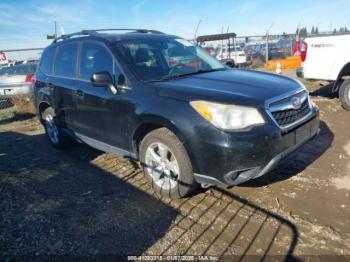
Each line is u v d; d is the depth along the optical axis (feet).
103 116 13.85
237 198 11.94
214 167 10.27
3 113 31.89
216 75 12.99
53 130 18.97
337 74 23.57
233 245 9.45
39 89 18.90
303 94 12.23
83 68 15.31
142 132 12.55
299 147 11.46
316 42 24.08
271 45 69.67
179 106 10.78
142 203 12.06
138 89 12.17
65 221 11.14
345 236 9.57
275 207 11.22
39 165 16.79
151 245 9.64
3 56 44.16
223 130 9.91
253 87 11.27
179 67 13.70
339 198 11.58
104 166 15.90
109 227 10.64
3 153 19.44
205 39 52.13
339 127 19.53
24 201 12.76
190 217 10.96
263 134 9.90
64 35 17.85
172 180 11.88
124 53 13.34
